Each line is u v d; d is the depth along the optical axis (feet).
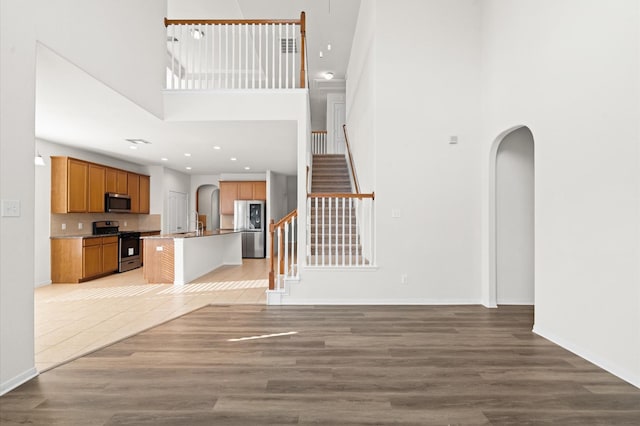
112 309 14.07
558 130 10.26
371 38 16.42
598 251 8.77
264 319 12.73
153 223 29.17
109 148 21.84
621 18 8.14
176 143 20.39
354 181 22.82
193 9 20.31
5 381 7.27
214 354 9.38
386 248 15.16
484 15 14.97
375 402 6.93
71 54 9.82
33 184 7.97
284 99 15.60
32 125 7.99
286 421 6.28
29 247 7.85
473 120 15.28
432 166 15.25
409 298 15.15
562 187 10.08
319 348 9.83
